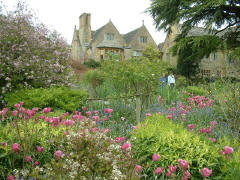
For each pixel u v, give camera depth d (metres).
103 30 31.98
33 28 7.78
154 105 6.25
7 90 6.19
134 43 31.84
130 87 8.18
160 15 19.59
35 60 6.82
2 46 6.61
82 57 35.72
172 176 2.20
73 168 1.85
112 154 2.02
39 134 2.97
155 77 7.89
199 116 5.14
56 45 8.41
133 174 2.01
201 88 9.69
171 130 3.06
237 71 5.56
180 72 20.77
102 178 1.87
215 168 2.49
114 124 4.42
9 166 2.56
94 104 6.03
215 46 15.94
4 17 7.19
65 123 2.98
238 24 18.31
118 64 8.17
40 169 1.99
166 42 31.62
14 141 2.73
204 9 16.62
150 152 2.79
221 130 3.85
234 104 3.99
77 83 9.88
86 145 1.93
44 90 5.72
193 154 2.60
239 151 2.52
